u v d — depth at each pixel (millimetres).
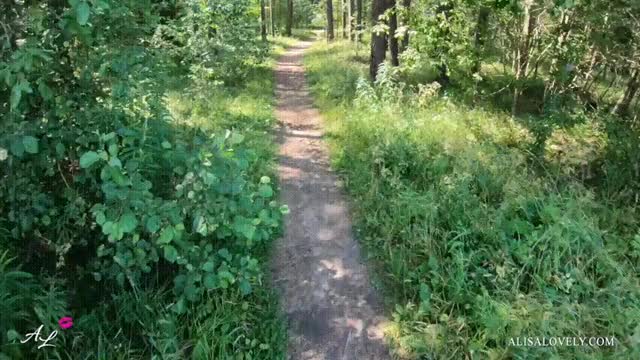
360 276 5223
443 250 5152
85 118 4336
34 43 3660
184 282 3998
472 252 4844
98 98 4789
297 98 13414
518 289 4488
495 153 7605
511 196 6039
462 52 10758
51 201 4234
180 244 3855
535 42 10344
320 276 5211
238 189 3793
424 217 5645
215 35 12219
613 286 4359
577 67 10312
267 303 4648
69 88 4387
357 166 7531
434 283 4652
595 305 4293
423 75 13906
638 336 3734
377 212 6164
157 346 3672
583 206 5820
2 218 4059
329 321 4590
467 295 4477
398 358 4156
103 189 3572
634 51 9531
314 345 4309
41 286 3883
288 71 18266
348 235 5988
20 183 4043
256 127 9766
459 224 5336
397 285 4984
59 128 4207
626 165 7438
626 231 5754
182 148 4148
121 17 4707
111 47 4637
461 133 8773
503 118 10047
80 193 4504
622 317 4031
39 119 4125
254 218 3986
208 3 11961
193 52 11328
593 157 8195
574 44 9719
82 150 4348
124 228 3543
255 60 17312
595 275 4738
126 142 4191
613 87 11789
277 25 38969
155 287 4398
